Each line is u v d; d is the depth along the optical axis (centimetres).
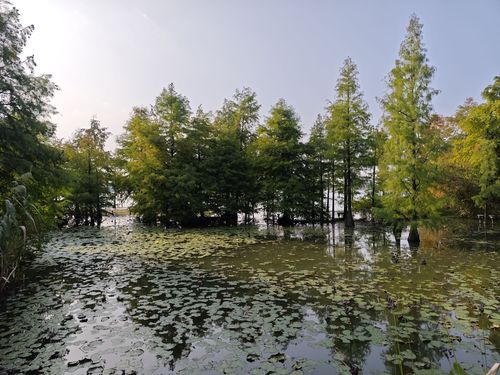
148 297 751
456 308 649
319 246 1464
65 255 1278
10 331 570
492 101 1973
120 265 1093
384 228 2236
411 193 1450
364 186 2539
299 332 554
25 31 1102
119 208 5088
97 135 2933
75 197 2528
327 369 438
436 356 468
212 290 800
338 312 640
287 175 2552
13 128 1042
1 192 1040
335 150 2277
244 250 1369
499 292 755
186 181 2295
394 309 650
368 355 475
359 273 953
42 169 1115
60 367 448
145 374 430
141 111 2597
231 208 2512
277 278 908
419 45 1415
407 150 1411
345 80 2186
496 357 459
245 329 569
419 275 920
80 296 762
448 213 2367
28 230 930
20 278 905
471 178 2300
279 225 2572
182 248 1426
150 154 2331
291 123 2527
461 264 1055
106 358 473
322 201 2708
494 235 1731
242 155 2647
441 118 2894
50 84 1212
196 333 556
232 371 435
